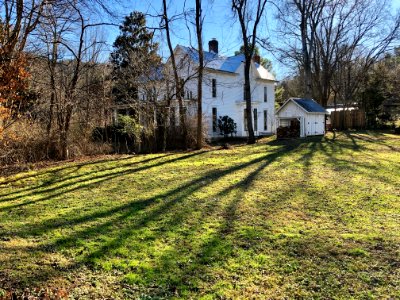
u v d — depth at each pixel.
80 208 6.56
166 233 5.09
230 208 6.28
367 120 28.69
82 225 5.56
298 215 5.74
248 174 9.47
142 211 6.24
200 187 8.03
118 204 6.76
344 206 6.13
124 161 12.69
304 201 6.55
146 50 20.98
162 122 16.86
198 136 16.83
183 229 5.25
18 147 11.98
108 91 17.73
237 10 19.33
